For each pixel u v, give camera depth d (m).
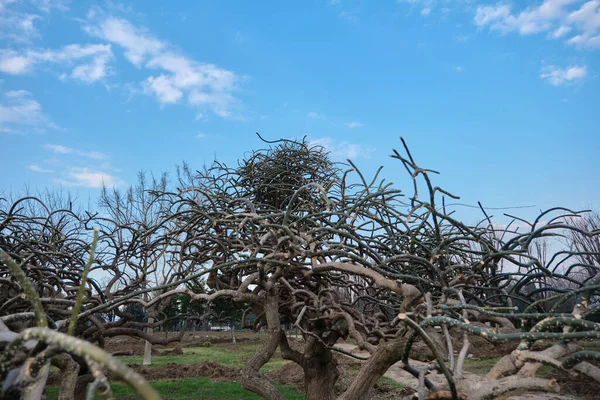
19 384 1.43
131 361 15.12
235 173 6.60
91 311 3.45
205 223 5.77
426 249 3.88
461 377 2.01
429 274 4.32
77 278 4.98
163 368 12.15
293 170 6.76
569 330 2.07
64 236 5.41
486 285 4.82
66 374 2.75
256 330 6.51
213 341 24.42
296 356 6.12
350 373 11.25
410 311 3.52
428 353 6.52
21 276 1.26
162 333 18.11
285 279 5.71
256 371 4.60
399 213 4.32
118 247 5.54
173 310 13.74
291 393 8.86
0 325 1.83
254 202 6.44
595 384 6.96
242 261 3.77
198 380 10.51
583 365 1.87
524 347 1.94
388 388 8.97
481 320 4.21
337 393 8.72
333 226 4.27
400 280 3.62
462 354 2.21
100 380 1.12
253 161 6.74
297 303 5.81
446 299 3.48
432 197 3.39
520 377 1.94
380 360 3.87
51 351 1.26
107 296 5.11
